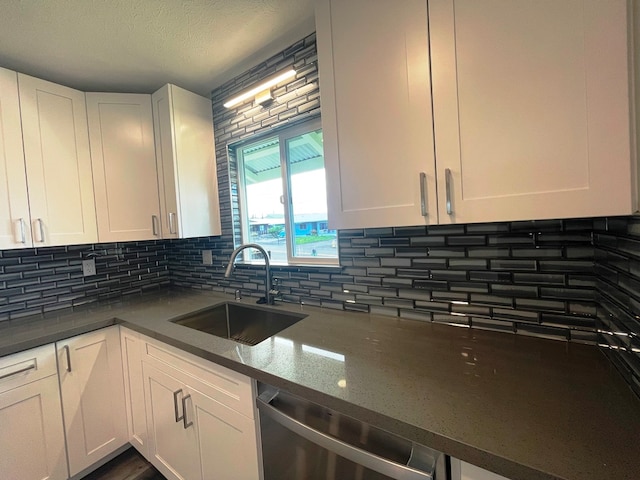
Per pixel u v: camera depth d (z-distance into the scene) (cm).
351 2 99
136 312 165
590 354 88
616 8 61
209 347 108
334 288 148
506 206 76
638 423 59
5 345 125
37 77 165
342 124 104
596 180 65
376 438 72
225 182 195
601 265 85
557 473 48
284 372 86
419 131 88
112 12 121
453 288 115
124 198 180
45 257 180
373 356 94
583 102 66
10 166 143
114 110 178
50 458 138
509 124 75
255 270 181
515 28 73
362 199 101
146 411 147
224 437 106
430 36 85
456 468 61
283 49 156
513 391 72
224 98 189
